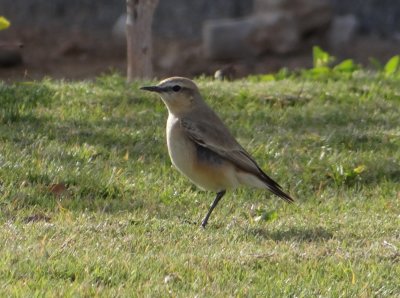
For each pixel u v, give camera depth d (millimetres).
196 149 12008
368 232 12234
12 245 10727
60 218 11953
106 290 9758
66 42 29594
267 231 12133
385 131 16406
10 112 15617
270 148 15312
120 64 28141
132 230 11688
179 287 10000
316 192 14070
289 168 14672
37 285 9719
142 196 13180
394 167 14820
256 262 10820
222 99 17703
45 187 12922
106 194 13133
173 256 10812
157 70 27953
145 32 19047
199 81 19266
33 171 13273
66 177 13289
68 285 9781
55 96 17016
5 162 13422
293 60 28484
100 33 30891
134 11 18969
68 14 31922
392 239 11953
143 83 18125
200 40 30484
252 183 12188
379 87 18828
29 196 12602
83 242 11055
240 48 28844
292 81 19359
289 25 29156
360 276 10602
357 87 18859
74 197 12875
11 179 12984
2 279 9797
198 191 13672
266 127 16422
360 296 10094
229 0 31812
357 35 30188
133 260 10555
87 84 18078
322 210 13266
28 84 17438
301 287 10203
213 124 12086
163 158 14680
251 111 17234
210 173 12039
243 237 11828
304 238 11922
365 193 14094
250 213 12953
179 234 11750
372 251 11398
